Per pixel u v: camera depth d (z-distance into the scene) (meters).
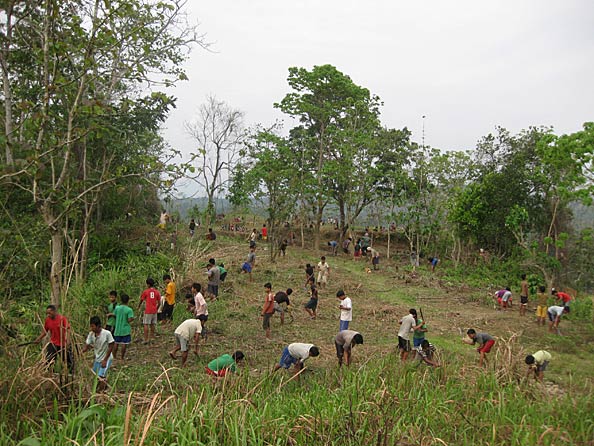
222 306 15.31
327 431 6.00
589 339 14.12
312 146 33.06
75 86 10.06
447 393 7.97
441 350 11.96
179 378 8.60
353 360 10.62
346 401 6.92
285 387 8.30
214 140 31.30
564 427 6.84
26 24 10.35
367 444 5.82
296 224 41.81
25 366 6.36
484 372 9.01
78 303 12.23
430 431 6.36
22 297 10.64
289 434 5.75
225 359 8.59
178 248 21.64
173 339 12.02
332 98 32.69
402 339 10.83
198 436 5.37
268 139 30.08
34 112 8.73
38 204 8.75
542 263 23.45
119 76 10.34
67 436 5.12
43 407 5.90
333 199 33.53
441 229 32.56
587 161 19.72
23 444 4.79
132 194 24.41
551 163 21.22
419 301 19.23
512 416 7.17
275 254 25.20
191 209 30.19
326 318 15.29
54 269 8.90
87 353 9.30
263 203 30.22
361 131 31.08
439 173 31.55
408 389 7.95
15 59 10.74
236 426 5.15
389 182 32.75
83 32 8.85
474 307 18.78
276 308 13.64
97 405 5.47
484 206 27.56
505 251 28.83
